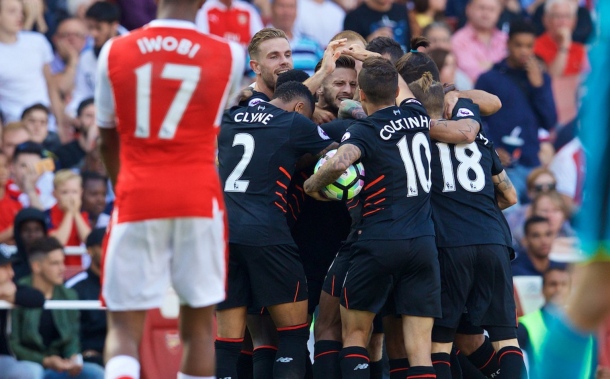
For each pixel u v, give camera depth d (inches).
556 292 1105.4
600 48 483.2
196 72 577.9
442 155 741.9
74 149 1317.7
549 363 500.4
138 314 591.2
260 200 736.3
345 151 687.1
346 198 701.9
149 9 1471.5
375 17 1439.5
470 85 1521.9
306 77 799.1
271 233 728.3
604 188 476.7
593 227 479.2
